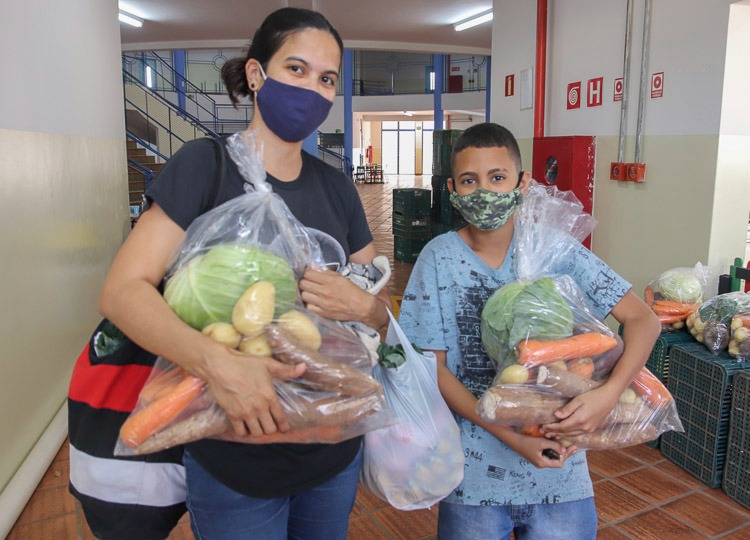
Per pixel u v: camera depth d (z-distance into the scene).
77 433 1.26
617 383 1.30
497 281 1.47
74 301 3.77
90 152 4.32
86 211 4.16
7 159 2.71
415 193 7.31
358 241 1.48
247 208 1.13
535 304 1.30
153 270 1.08
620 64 3.58
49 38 3.42
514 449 1.35
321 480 1.21
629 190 3.58
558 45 4.12
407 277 6.67
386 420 1.19
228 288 1.00
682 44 3.16
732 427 2.47
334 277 1.17
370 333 1.29
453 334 1.49
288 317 1.05
